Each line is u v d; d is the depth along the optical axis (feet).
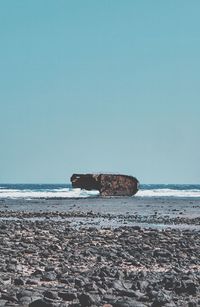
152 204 360.28
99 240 133.08
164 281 74.43
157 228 180.65
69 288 69.36
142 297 62.80
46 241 127.95
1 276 79.15
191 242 132.67
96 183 498.28
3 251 106.11
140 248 117.60
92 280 76.07
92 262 97.55
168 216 242.17
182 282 71.51
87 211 273.54
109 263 97.04
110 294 65.77
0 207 309.42
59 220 210.59
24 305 58.08
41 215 239.09
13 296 61.05
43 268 88.79
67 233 148.77
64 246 119.65
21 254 103.71
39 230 156.35
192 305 59.31
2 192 617.21
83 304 58.44
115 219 220.43
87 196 508.53
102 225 187.32
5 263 91.40
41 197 493.36
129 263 97.55
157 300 59.31
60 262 96.32
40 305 57.11
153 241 132.98
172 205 349.61
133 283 73.41
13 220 202.08
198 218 229.04
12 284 72.95
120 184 504.02
